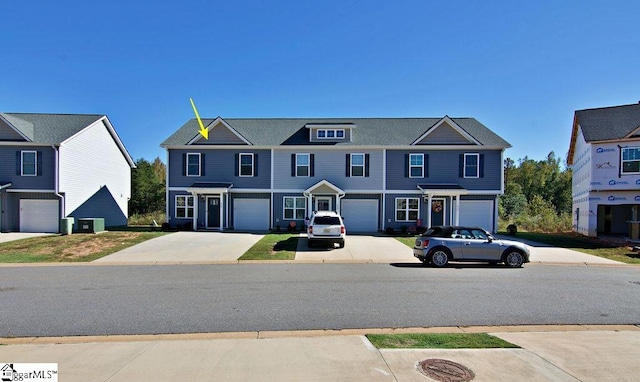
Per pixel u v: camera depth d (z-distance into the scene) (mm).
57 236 21000
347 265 13391
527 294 9086
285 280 10633
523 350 5410
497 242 13422
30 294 8953
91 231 22875
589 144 23641
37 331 6324
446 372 4668
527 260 13391
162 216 35906
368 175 25922
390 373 4629
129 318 7051
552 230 29734
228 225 26141
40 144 24047
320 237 16891
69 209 25172
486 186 25500
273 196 26156
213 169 26344
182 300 8359
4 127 24188
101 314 7293
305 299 8453
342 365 4855
